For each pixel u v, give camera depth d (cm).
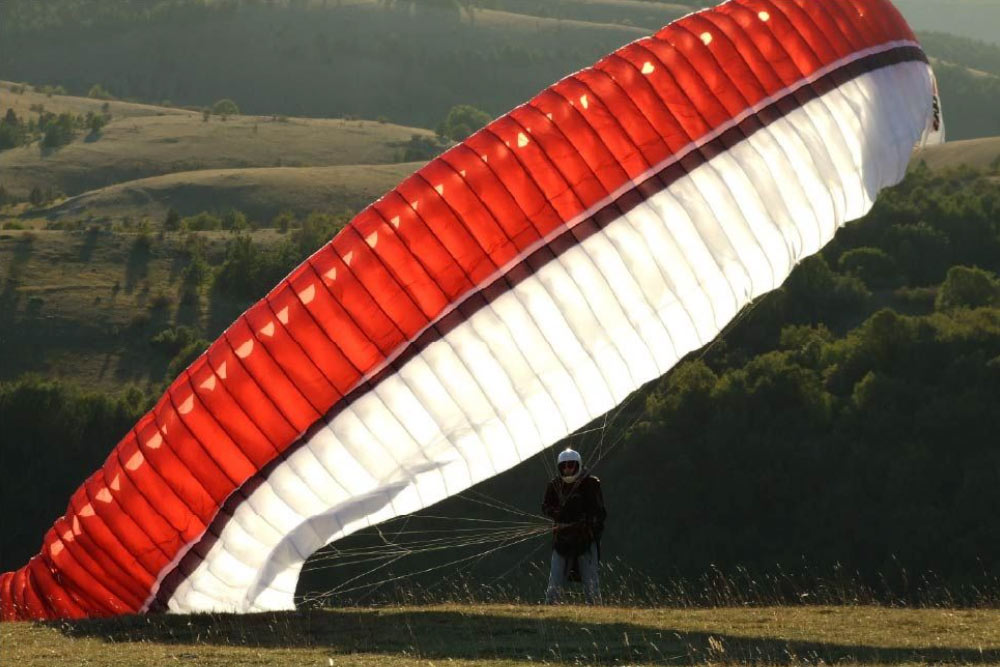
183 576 5253
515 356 5088
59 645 4534
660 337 5188
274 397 5059
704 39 5388
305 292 5059
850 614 4803
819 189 5362
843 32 5575
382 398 5059
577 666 3728
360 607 5300
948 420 19775
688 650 3947
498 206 5081
